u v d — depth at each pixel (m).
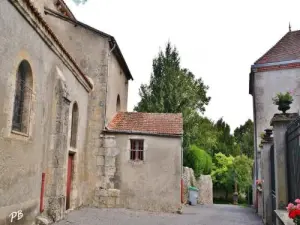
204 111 30.53
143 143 14.13
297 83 17.20
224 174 32.66
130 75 19.73
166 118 15.61
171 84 25.58
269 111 17.38
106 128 14.11
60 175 9.72
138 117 15.72
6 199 6.77
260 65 17.86
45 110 9.16
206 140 31.05
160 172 13.91
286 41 18.78
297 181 6.60
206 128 31.48
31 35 7.95
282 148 7.76
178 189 13.78
